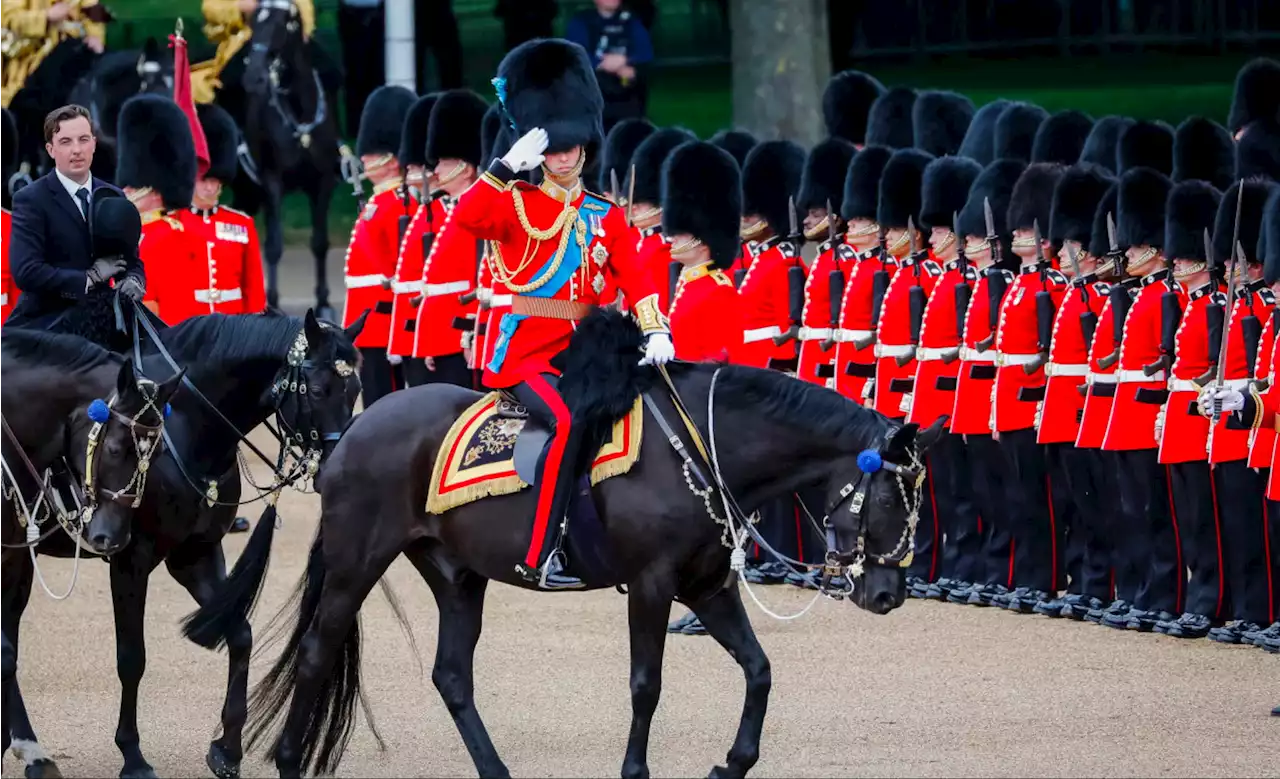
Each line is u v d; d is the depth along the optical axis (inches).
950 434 2009.1
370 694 1673.2
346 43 4178.2
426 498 1398.9
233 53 3398.1
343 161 3294.8
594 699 1637.6
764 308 2027.6
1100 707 1584.6
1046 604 1932.8
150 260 2188.7
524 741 1528.1
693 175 1787.6
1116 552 1899.6
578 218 1386.6
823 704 1610.5
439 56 4153.5
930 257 2096.5
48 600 2037.4
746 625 1379.2
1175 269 1831.9
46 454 1460.4
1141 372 1841.8
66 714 1630.2
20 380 1455.5
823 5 3932.1
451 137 2316.7
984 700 1612.9
